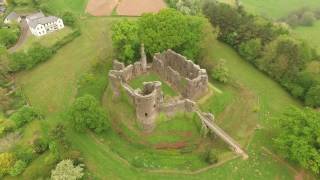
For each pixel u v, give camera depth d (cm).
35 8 14325
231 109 9350
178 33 10088
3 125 8769
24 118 8950
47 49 11612
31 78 10781
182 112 8794
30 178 7656
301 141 7281
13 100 9850
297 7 16512
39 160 8044
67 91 10138
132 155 8150
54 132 8438
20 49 11825
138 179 7600
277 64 10325
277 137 8062
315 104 9319
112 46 11869
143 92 8481
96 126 8438
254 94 9962
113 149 8288
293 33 12062
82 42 12469
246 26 11656
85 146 8375
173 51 9981
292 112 7962
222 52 11806
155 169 7806
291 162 7906
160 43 10069
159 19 10188
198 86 8962
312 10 16312
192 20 10619
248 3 16812
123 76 9338
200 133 8519
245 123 8994
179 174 7694
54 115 9331
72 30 12875
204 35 10781
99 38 12612
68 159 7612
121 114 9081
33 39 12300
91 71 10794
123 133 8681
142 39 10219
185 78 9131
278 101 9756
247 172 7719
